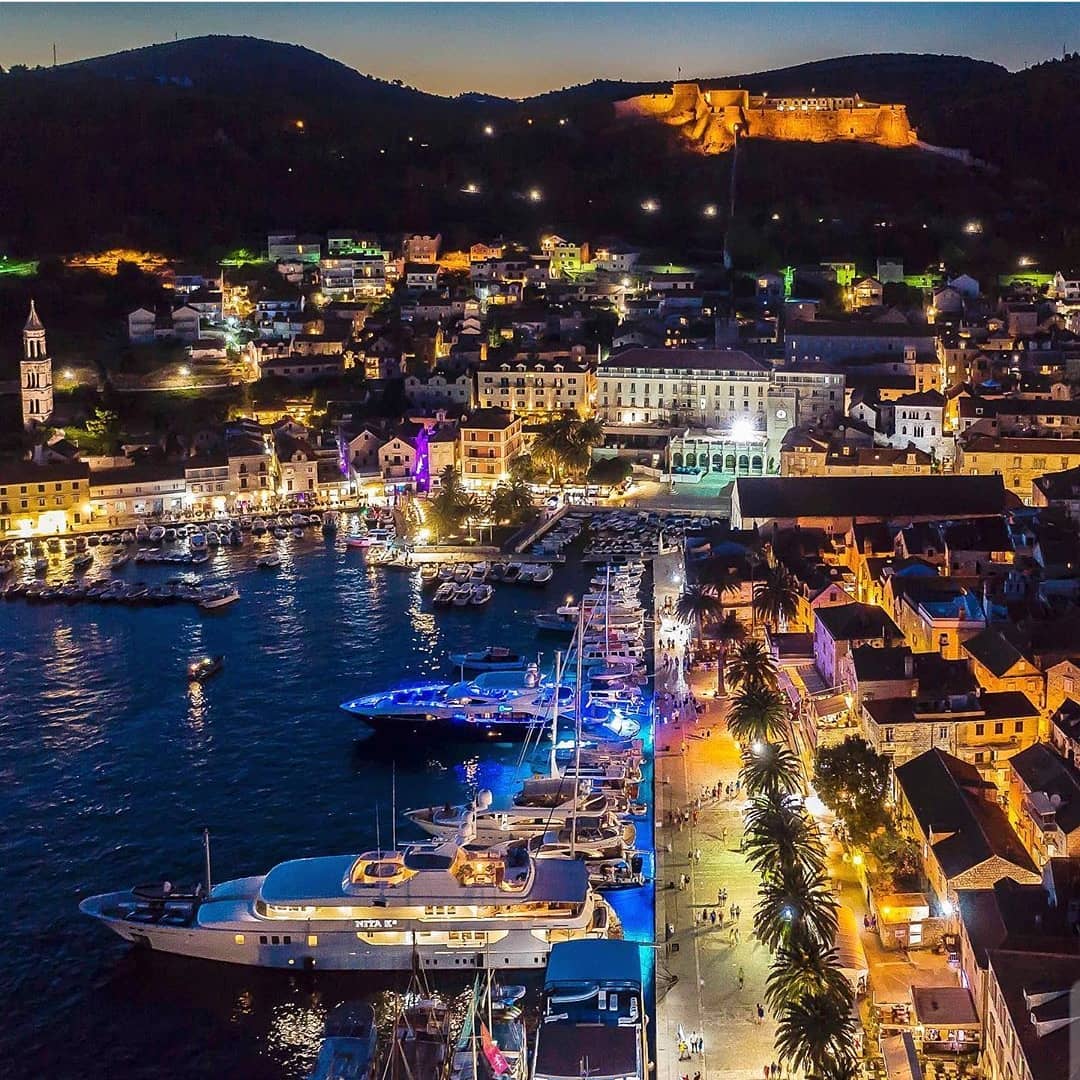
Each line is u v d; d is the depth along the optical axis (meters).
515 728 186.75
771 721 164.38
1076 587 198.88
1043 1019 98.31
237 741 189.12
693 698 193.50
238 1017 128.62
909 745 156.12
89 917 144.88
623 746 176.62
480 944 133.50
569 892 134.38
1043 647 168.50
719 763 171.12
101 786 175.75
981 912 118.56
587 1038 110.31
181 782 176.50
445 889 134.25
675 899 139.62
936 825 132.38
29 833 163.50
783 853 129.38
